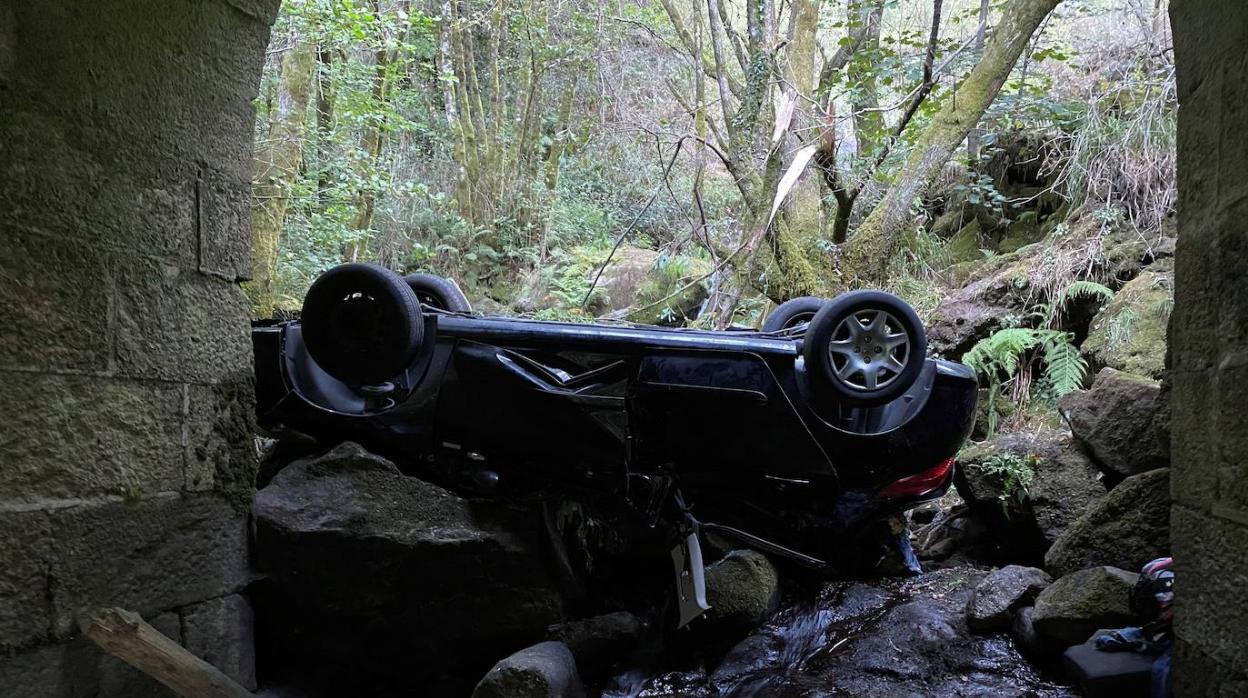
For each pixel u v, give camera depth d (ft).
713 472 13.56
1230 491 7.97
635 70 44.57
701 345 13.25
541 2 42.04
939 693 12.32
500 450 13.26
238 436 11.50
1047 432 20.52
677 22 32.89
